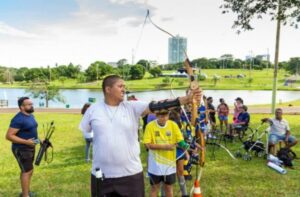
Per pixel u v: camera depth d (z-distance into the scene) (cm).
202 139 297
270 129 852
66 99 5759
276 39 2127
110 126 277
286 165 765
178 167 498
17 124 486
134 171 286
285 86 9731
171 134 436
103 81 284
